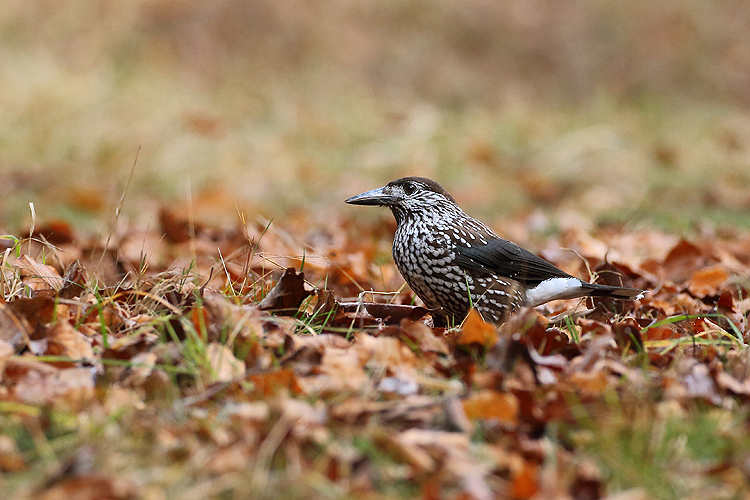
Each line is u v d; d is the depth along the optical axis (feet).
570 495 16.89
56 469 16.78
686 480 17.49
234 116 81.00
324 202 62.34
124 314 25.05
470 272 30.04
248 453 17.52
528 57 106.63
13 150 66.18
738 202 61.46
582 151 73.36
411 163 70.64
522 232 51.47
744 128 86.22
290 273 25.88
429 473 16.99
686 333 26.99
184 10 97.96
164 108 77.97
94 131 70.69
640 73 105.70
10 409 18.76
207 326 23.11
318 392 20.35
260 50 98.07
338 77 95.96
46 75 78.07
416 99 94.43
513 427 19.01
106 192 60.39
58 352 22.06
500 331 25.05
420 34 106.42
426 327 23.86
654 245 46.55
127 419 18.65
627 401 19.95
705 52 109.91
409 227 31.09
